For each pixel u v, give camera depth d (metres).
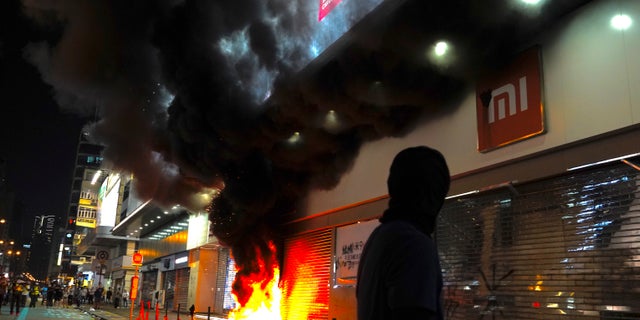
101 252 29.17
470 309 9.96
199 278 28.67
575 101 8.61
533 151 9.23
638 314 7.13
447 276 10.70
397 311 1.65
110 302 53.47
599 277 7.75
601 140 8.13
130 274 53.22
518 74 9.68
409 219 1.94
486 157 10.23
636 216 7.46
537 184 9.16
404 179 2.00
